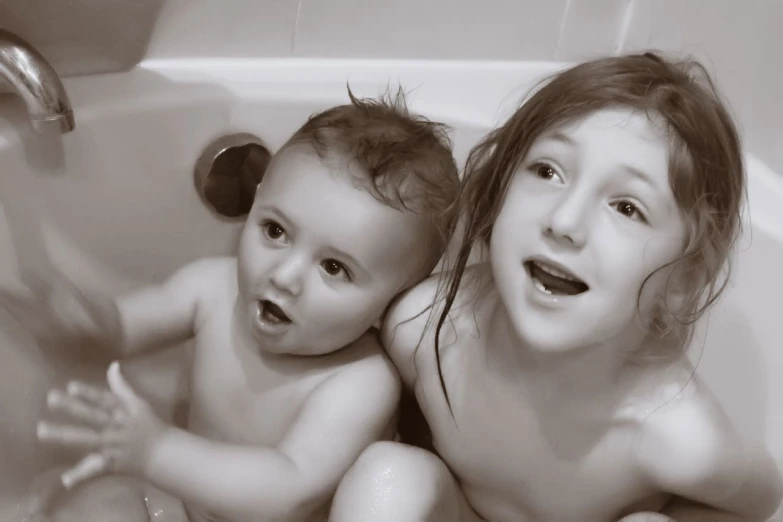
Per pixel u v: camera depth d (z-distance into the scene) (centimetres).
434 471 68
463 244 70
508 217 60
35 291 75
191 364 82
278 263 69
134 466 68
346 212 68
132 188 81
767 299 85
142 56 86
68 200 77
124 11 81
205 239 88
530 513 71
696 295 63
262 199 71
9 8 74
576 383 65
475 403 69
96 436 67
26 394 72
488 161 67
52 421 72
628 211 57
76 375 77
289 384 75
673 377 66
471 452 70
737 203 63
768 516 73
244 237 72
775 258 85
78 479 67
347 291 70
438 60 103
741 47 98
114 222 81
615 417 65
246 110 85
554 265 57
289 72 92
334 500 67
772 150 94
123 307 79
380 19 97
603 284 56
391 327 74
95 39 81
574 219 55
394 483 65
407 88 95
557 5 107
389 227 69
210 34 88
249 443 76
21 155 73
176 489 69
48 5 76
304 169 69
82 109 77
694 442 64
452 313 71
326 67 95
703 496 68
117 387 68
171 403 84
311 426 72
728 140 61
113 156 79
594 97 58
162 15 85
